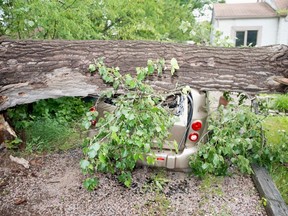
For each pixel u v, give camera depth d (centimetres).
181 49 269
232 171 346
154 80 270
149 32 686
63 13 423
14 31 400
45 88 273
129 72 269
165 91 272
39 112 445
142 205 272
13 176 305
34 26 404
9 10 377
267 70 260
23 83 268
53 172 322
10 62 261
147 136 231
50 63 264
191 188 307
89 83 273
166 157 294
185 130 296
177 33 1038
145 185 306
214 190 305
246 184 320
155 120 234
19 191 281
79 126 467
